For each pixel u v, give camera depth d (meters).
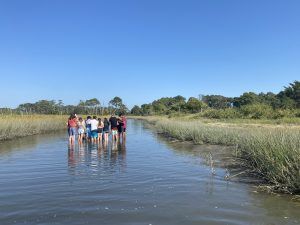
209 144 23.78
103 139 27.81
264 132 18.22
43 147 23.22
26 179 12.17
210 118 60.88
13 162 16.25
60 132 40.84
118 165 15.38
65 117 54.41
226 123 44.16
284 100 69.56
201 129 27.02
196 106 87.31
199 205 8.96
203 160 16.78
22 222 7.63
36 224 7.50
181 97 143.50
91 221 7.69
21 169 14.27
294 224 7.55
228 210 8.54
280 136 14.16
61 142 27.16
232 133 23.09
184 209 8.60
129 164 15.67
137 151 20.92
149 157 18.09
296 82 78.62
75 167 14.79
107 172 13.58
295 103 68.50
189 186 11.13
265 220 7.81
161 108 127.25
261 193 10.24
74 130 25.34
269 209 8.64
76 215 8.11
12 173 13.34
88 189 10.64
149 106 143.88
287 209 8.64
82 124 26.77
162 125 43.41
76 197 9.69
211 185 11.30
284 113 53.16
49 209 8.57
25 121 36.06
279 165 10.74
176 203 9.14
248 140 16.64
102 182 11.67
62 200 9.38
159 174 13.15
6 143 26.14
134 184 11.39
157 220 7.77
